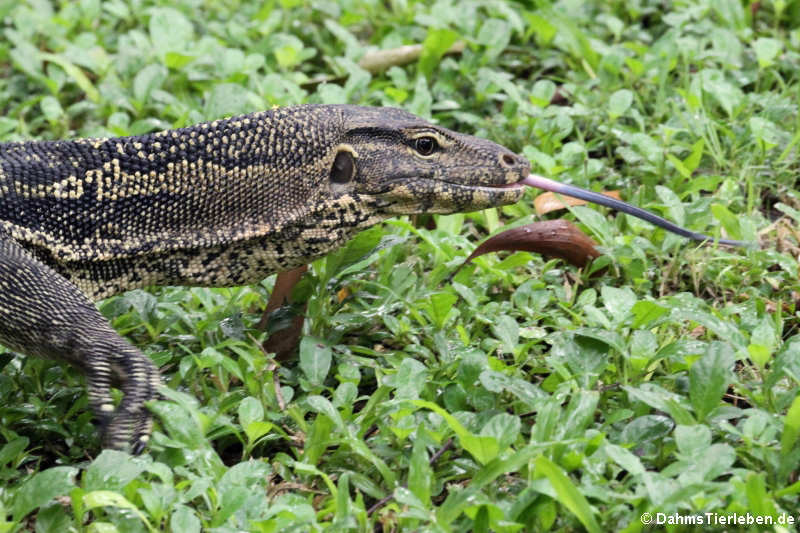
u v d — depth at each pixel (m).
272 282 10.80
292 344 9.90
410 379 8.52
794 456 7.34
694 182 11.98
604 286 9.46
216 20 17.05
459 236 11.30
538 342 9.87
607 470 7.54
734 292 10.63
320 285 10.06
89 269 9.00
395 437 8.09
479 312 9.96
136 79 14.27
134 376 8.23
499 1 16.09
